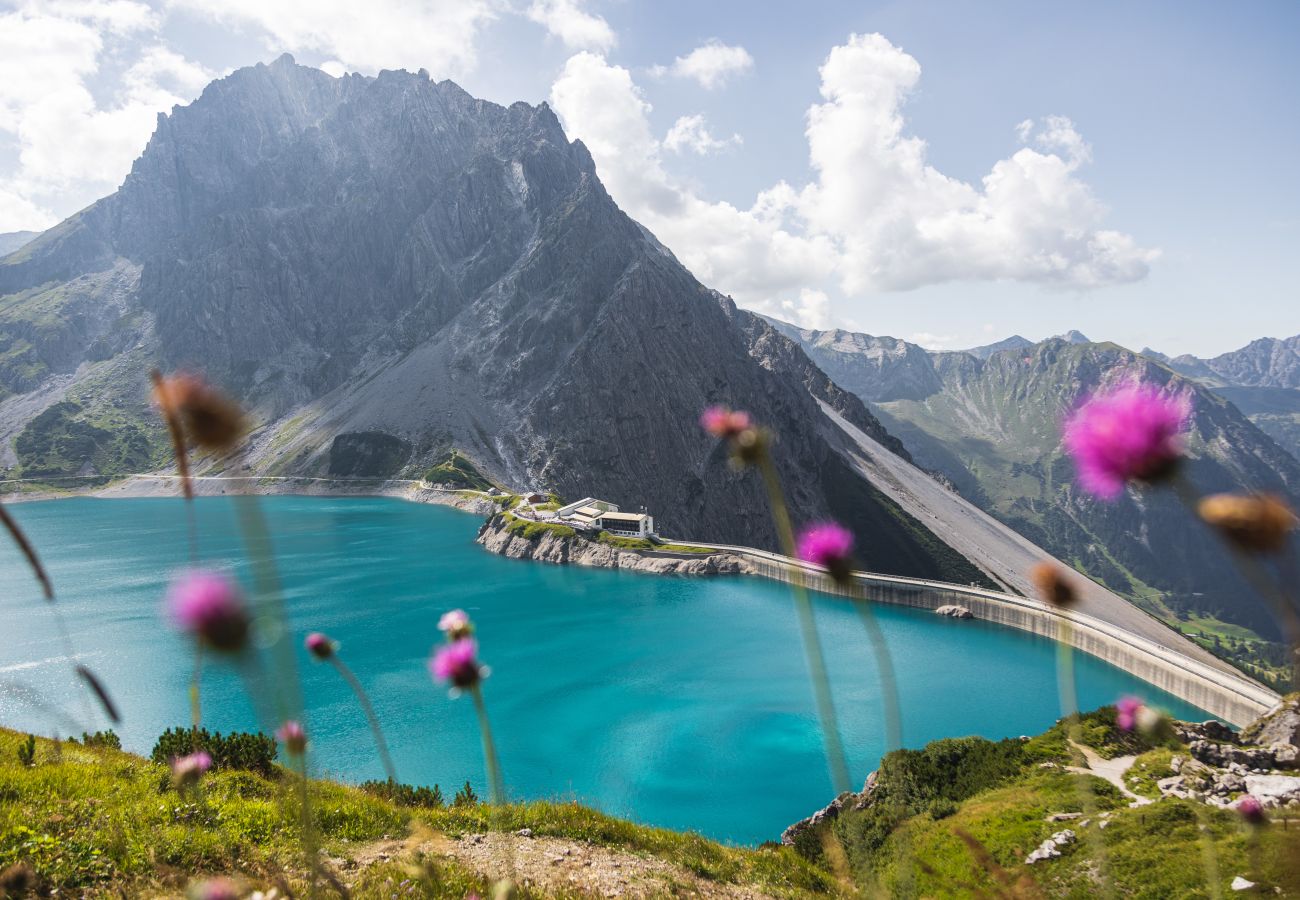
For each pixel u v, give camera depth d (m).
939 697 87.38
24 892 10.27
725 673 92.88
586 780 62.94
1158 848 21.20
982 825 26.48
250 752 20.38
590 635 110.12
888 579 136.00
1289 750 28.78
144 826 13.43
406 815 18.59
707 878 17.72
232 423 3.00
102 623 104.56
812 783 62.56
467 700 81.44
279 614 3.33
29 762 16.92
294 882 12.37
